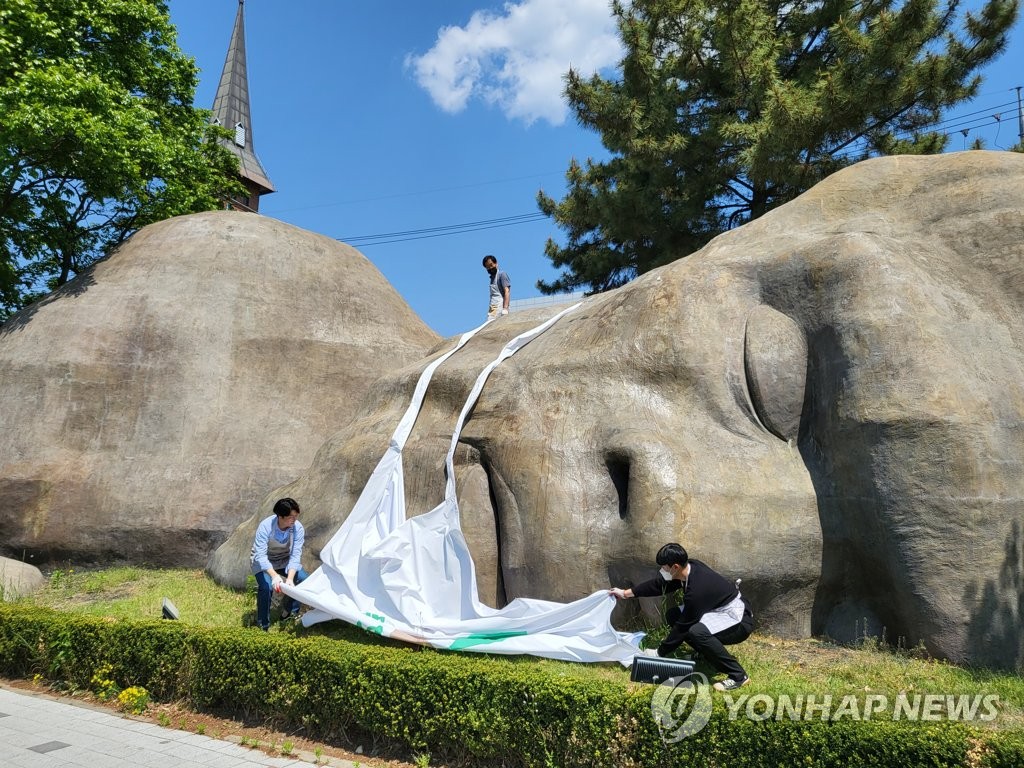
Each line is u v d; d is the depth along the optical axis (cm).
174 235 1352
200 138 1953
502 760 491
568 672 607
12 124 1197
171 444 1178
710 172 1891
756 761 416
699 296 824
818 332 751
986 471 629
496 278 1180
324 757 523
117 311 1225
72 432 1140
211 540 1150
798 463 741
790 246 818
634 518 709
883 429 660
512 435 819
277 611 839
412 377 1020
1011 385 671
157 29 1670
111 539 1116
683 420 771
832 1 1848
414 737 514
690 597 566
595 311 918
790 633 714
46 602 927
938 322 687
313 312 1364
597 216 2103
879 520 660
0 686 702
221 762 514
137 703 621
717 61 1922
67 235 1783
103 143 1320
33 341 1185
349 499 920
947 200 798
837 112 1570
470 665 526
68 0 1423
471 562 736
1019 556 620
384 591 738
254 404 1250
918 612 636
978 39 1761
